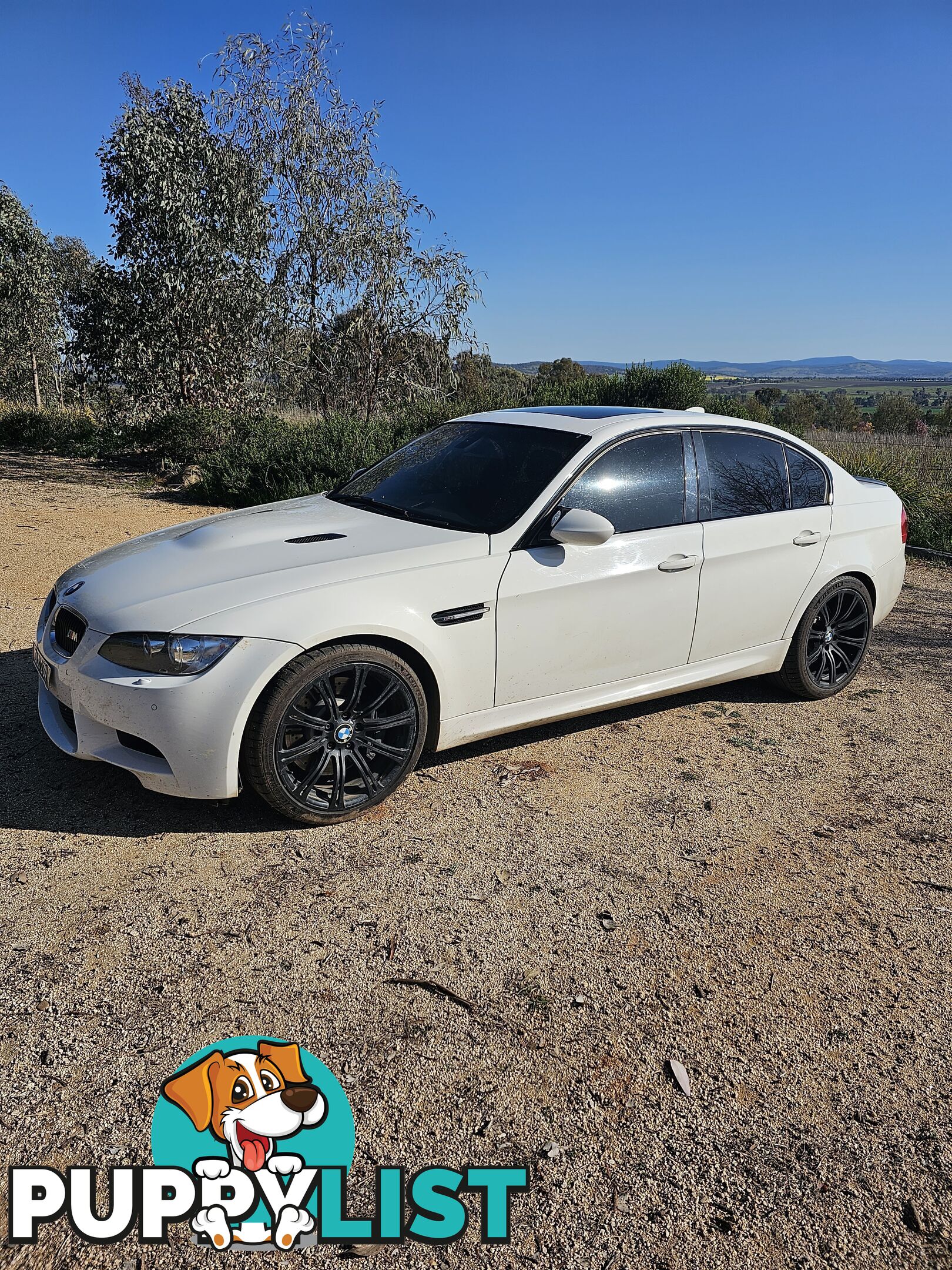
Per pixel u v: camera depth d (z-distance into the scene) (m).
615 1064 2.36
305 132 14.01
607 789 3.90
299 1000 2.52
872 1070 2.39
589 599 3.94
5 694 4.47
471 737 3.80
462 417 4.93
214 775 3.16
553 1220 1.93
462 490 4.13
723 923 2.99
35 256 22.03
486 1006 2.55
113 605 3.32
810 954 2.86
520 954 2.78
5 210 21.02
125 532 8.84
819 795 3.96
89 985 2.53
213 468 11.23
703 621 4.40
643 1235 1.91
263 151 14.21
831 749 4.45
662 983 2.68
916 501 11.02
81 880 3.01
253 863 3.17
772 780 4.07
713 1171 2.07
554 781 3.94
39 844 3.20
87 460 14.96
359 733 3.43
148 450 14.61
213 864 3.15
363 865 3.21
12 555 7.47
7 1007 2.42
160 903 2.91
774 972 2.76
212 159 13.97
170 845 3.25
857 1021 2.57
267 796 3.28
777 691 5.27
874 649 6.21
